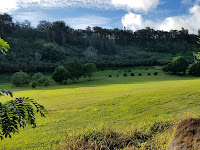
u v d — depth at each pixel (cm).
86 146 573
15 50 9162
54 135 923
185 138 369
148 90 2220
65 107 1595
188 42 13788
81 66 6506
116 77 6731
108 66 8669
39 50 9781
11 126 275
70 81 6488
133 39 14612
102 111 1380
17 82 5088
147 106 1412
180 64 6438
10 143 846
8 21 11700
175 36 14262
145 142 580
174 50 12550
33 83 4650
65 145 611
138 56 10975
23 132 991
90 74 6519
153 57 10300
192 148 343
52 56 9512
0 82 5903
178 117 843
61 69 5766
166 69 6775
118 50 12575
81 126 1055
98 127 711
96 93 2416
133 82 4944
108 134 645
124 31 14638
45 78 5266
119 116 1224
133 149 548
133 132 664
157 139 597
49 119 1237
